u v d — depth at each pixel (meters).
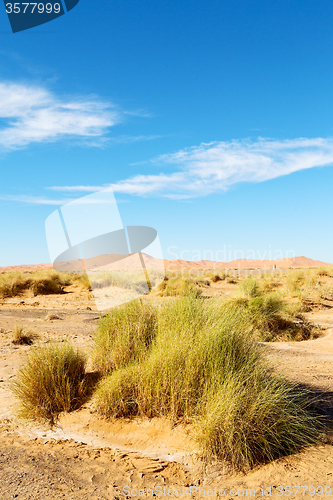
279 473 3.27
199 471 3.38
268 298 11.60
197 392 4.27
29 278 22.52
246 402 3.87
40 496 2.96
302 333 10.79
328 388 5.38
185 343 4.71
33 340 9.09
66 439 4.06
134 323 5.74
